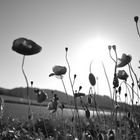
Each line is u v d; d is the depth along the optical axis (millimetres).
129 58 506
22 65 442
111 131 420
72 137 552
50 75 579
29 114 546
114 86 488
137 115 524
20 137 637
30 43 435
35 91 588
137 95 523
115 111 488
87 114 510
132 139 463
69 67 529
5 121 837
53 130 783
